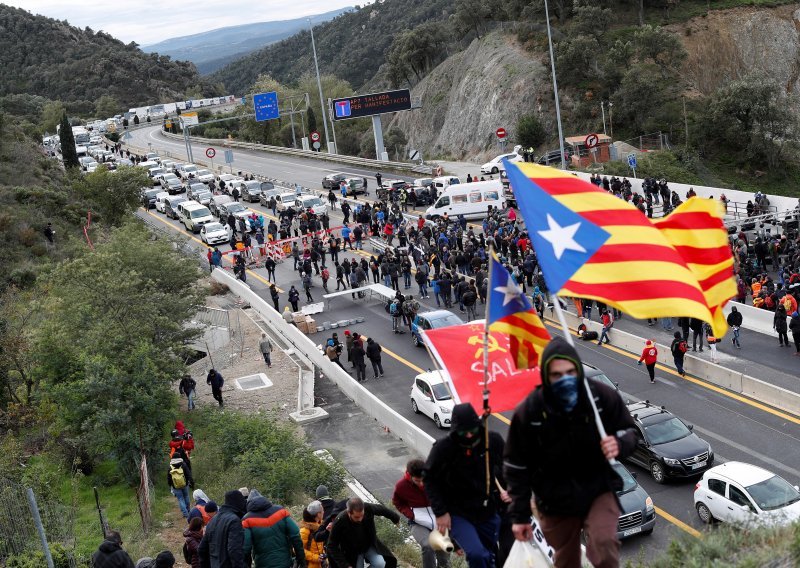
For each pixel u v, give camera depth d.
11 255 53.94
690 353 34.16
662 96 85.38
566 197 6.47
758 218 48.53
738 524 8.39
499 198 60.62
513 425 4.98
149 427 25.83
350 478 26.69
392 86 145.62
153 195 79.75
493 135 98.25
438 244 48.81
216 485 24.11
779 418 28.08
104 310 32.66
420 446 28.78
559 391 4.73
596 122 86.81
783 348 34.06
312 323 42.94
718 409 29.20
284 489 23.33
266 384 36.91
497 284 6.71
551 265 6.22
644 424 25.47
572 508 4.98
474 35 119.81
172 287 38.16
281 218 63.16
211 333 42.47
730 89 80.25
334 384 36.69
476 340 8.26
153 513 22.34
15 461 24.16
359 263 53.12
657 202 56.94
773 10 99.62
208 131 146.00
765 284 37.47
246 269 56.41
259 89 139.38
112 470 26.67
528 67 97.94
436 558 8.77
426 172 82.12
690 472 24.16
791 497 20.44
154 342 33.19
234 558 9.74
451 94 114.06
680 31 96.62
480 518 6.55
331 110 88.38
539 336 6.76
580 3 101.06
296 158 103.31
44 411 27.72
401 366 37.38
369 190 76.69
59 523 19.44
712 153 80.06
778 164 78.56
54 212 63.28
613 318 38.75
